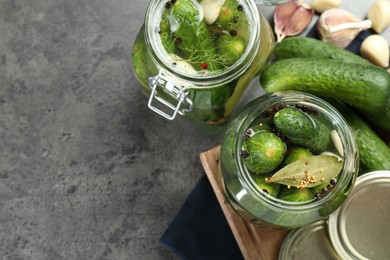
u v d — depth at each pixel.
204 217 0.65
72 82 0.73
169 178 0.71
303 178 0.47
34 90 0.73
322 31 0.66
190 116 0.61
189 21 0.51
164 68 0.52
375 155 0.57
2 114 0.73
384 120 0.57
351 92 0.54
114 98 0.72
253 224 0.57
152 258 0.71
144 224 0.71
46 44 0.73
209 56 0.52
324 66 0.55
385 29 0.67
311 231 0.57
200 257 0.65
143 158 0.72
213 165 0.61
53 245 0.72
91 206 0.72
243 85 0.58
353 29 0.66
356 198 0.55
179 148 0.71
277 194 0.49
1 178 0.73
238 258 0.65
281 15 0.67
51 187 0.72
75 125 0.73
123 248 0.72
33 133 0.73
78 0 0.73
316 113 0.50
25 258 0.72
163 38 0.52
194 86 0.53
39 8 0.73
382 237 0.55
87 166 0.72
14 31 0.74
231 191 0.52
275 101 0.50
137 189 0.72
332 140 0.49
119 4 0.73
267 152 0.47
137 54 0.57
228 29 0.52
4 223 0.72
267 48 0.57
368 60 0.66
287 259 0.56
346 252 0.55
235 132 0.50
